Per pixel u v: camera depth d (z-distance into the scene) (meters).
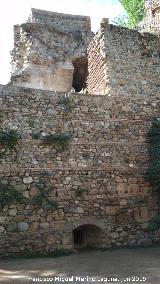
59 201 12.23
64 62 19.80
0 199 11.56
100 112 13.60
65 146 12.76
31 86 18.41
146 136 14.00
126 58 14.64
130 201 13.12
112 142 13.45
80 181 12.66
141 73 14.70
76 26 22.92
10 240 11.41
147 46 15.14
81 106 13.40
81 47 20.39
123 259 10.62
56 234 11.95
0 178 11.76
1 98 12.46
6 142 12.04
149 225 13.12
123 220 12.88
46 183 12.23
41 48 19.22
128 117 13.95
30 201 11.90
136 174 13.43
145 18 21.45
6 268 9.73
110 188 12.97
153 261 10.28
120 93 14.12
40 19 22.25
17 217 11.65
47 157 12.47
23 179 12.00
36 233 11.73
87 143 13.10
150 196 13.41
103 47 14.46
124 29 14.96
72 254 11.80
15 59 18.97
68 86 19.98
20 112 12.57
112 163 13.22
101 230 12.56
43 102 12.96
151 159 13.68
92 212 12.55
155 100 14.59
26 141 12.35
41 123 12.73
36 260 10.85
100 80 14.72
